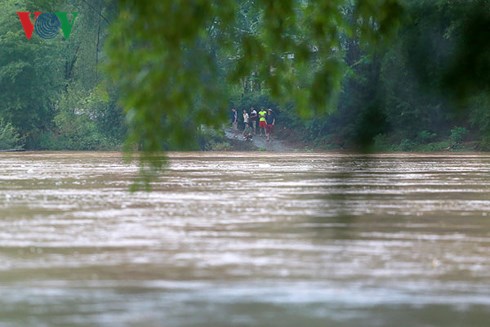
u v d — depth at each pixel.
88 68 165.00
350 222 25.38
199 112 15.35
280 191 38.84
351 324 11.81
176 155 114.88
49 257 17.86
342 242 20.56
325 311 12.63
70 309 12.68
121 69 15.11
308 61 17.31
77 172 59.56
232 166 71.25
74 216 27.00
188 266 16.67
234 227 23.77
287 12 17.22
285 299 13.48
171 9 15.04
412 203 32.28
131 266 16.66
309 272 16.02
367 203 32.28
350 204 31.80
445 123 141.38
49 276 15.49
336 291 14.16
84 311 12.55
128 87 15.12
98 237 21.34
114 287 14.44
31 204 31.80
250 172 59.34
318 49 17.34
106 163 79.75
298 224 24.50
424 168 66.94
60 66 170.62
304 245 19.86
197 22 15.08
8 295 13.73
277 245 19.86
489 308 12.95
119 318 12.10
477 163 79.25
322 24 17.33
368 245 20.00
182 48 15.13
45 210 29.20
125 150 15.47
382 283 14.95
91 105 165.00
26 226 24.02
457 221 25.64
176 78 15.12
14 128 165.00
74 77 177.88
